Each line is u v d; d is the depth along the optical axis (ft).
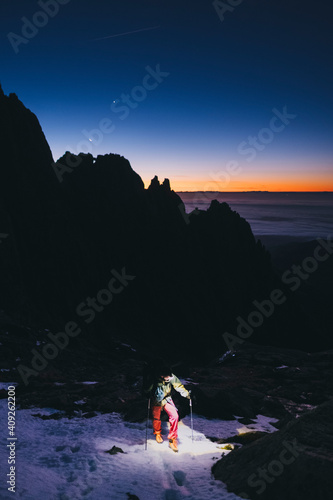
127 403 30.86
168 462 18.49
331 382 44.65
